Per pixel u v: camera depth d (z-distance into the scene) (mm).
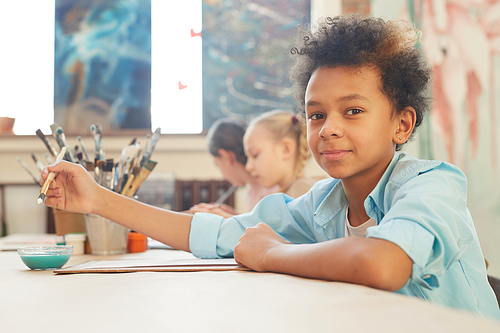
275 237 620
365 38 640
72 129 2650
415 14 2258
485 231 2166
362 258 452
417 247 471
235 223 800
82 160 977
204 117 2689
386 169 669
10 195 2516
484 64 2221
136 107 2674
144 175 986
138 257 902
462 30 2242
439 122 2193
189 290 427
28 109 2648
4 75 2643
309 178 1457
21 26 2668
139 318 327
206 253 774
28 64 2660
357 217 736
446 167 637
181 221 795
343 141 617
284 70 2699
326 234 768
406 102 671
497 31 2234
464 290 626
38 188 2531
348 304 356
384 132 643
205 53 2701
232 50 2705
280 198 831
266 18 2709
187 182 2477
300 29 808
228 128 1885
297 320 315
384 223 509
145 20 2693
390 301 361
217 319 321
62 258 663
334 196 761
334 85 624
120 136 2584
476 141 2189
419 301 364
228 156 1873
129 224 778
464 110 2201
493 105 2201
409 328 290
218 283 465
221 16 2707
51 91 2668
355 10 2482
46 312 352
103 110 2666
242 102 2695
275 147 1555
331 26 679
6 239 1494
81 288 456
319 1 2555
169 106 2688
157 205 2412
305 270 501
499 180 2168
